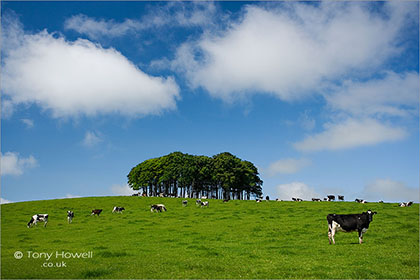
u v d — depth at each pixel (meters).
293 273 16.09
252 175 107.62
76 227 41.22
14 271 17.16
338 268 16.95
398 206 55.03
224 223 40.22
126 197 83.25
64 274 16.39
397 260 18.36
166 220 45.31
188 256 21.02
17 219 51.25
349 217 24.66
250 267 17.48
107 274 16.22
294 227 34.53
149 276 15.66
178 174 99.75
